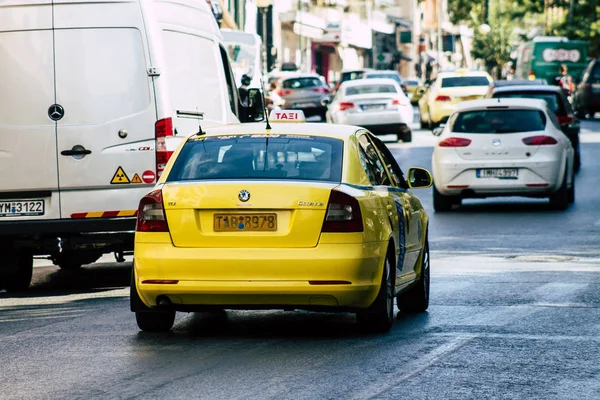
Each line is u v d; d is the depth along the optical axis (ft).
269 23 226.17
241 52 167.73
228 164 43.83
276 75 237.04
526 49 316.40
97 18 57.52
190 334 44.88
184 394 34.55
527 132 95.66
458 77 201.36
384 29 435.94
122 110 57.47
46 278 66.44
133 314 50.34
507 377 36.65
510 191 95.45
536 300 52.65
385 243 43.75
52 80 57.36
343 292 41.78
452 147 96.22
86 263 68.03
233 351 41.16
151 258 42.39
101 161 57.26
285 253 41.68
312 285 41.60
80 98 57.36
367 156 46.50
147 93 57.72
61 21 57.41
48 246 57.82
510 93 127.75
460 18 507.30
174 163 44.29
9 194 57.52
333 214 41.93
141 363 39.32
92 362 39.68
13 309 53.36
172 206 42.52
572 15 379.76
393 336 44.01
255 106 73.51
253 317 49.37
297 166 43.57
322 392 34.60
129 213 57.47
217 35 66.59
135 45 57.67
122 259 62.90
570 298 53.11
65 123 57.26
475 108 97.45
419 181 52.37
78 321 48.80
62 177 57.26
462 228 85.15
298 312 50.83
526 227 85.05
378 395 34.22
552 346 41.68
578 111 242.99
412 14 484.33
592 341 42.57
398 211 46.85
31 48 57.47
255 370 37.83
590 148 156.35
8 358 40.78
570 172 99.45
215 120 63.41
